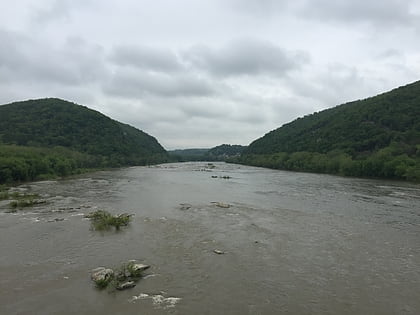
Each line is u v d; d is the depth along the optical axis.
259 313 14.84
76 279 18.11
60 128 138.25
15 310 14.80
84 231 27.66
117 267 19.89
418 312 15.08
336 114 158.38
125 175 89.56
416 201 43.84
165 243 24.81
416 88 135.75
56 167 83.06
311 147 131.88
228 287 17.45
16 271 19.16
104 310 14.88
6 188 55.84
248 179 78.50
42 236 26.12
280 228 29.47
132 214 34.78
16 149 82.12
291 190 56.00
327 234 27.56
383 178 78.94
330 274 19.25
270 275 19.06
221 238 26.25
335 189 57.22
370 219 33.03
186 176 87.44
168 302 15.70
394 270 19.86
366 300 16.14
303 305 15.62
